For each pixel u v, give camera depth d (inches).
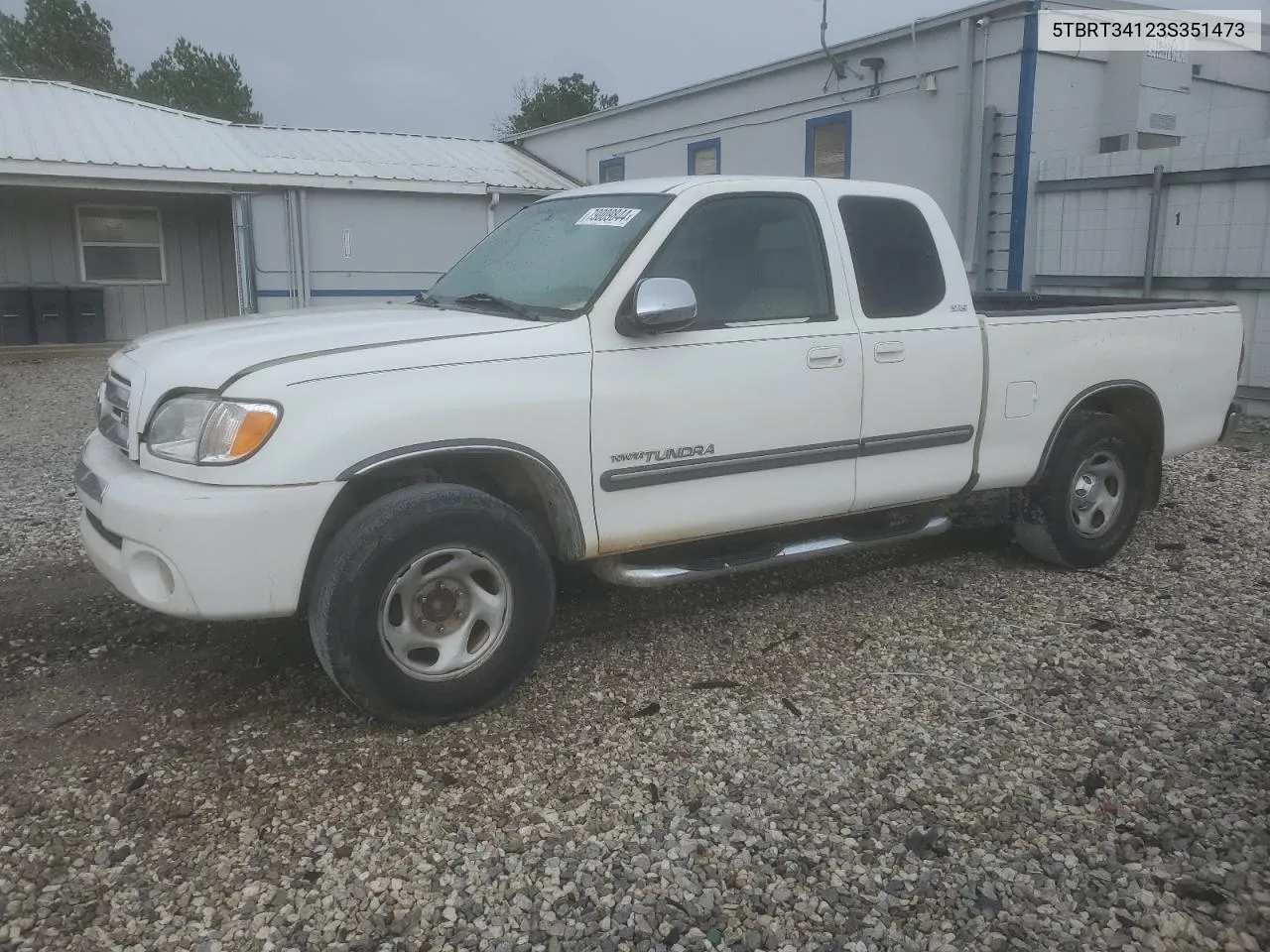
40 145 674.8
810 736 147.9
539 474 153.6
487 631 150.3
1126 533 223.5
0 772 135.6
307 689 160.6
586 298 160.1
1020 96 475.5
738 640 182.5
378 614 139.3
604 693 160.9
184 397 140.0
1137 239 432.8
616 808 129.2
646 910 110.5
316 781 134.3
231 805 128.6
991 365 196.2
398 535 138.8
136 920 107.8
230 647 175.6
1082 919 109.7
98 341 705.6
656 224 164.4
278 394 135.0
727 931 107.7
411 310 174.7
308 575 143.5
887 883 115.5
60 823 124.3
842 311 179.6
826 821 127.0
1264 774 137.9
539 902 111.7
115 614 190.1
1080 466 212.2
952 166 514.6
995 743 146.2
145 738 145.0
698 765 139.7
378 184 756.6
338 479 137.2
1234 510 270.8
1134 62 488.4
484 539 146.2
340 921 108.3
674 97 708.7
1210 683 165.3
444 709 146.5
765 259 174.7
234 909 109.9
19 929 105.8
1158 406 224.1
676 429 162.7
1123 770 138.8
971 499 223.3
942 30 510.0
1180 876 116.3
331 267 766.5
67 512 259.6
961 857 120.1
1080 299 256.5
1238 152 392.8
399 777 135.6
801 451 175.5
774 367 170.6
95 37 1977.1
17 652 173.5
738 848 121.5
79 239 719.7
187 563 133.3
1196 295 414.3
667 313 152.6
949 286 193.6
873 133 560.7
